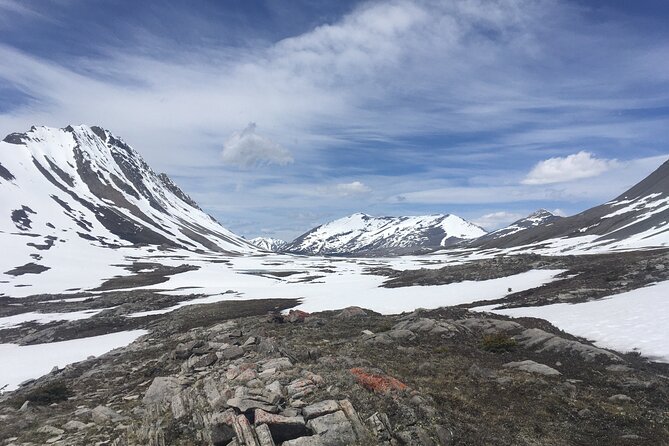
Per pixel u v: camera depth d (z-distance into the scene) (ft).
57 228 606.14
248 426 47.70
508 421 54.54
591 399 62.80
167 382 75.25
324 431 46.88
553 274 222.89
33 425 68.59
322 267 564.71
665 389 65.82
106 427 61.77
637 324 105.91
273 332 117.39
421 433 47.32
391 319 135.85
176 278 415.85
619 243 426.10
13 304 291.38
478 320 116.26
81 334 203.21
